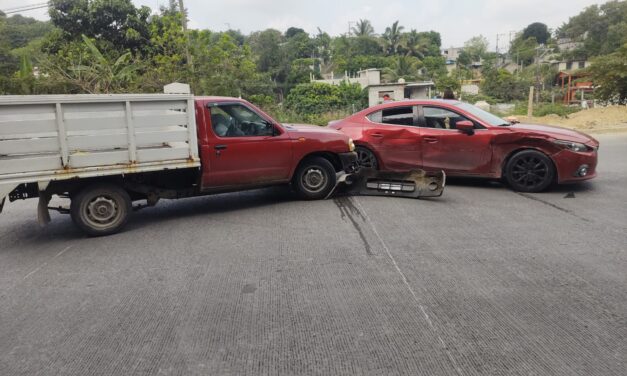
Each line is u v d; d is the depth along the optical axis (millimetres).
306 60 81812
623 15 89062
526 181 7863
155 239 5984
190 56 22797
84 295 4332
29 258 5477
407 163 8547
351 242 5512
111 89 20656
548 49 88750
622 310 3723
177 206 7785
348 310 3836
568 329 3467
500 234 5672
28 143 5660
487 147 8016
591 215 6406
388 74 71000
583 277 4352
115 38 30594
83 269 5020
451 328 3518
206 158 6777
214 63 23188
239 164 7012
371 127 8781
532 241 5387
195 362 3176
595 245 5203
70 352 3359
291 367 3084
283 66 71938
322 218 6594
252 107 7203
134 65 21422
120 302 4148
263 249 5395
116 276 4770
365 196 7848
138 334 3576
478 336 3398
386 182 7785
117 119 6023
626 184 8312
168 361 3201
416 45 88562
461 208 6934
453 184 8742
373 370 3021
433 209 6898
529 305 3842
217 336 3504
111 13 30281
